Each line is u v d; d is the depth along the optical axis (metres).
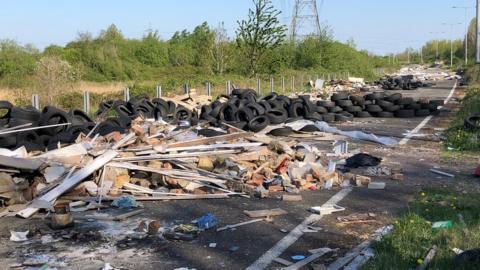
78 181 9.45
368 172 11.86
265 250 6.95
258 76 45.88
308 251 6.89
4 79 38.53
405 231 7.28
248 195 9.90
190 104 22.75
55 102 24.53
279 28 48.41
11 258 6.70
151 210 8.96
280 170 11.08
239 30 48.66
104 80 54.84
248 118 17.98
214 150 11.77
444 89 45.81
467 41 99.94
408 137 17.56
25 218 8.40
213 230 7.83
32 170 9.40
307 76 50.47
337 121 21.95
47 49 57.97
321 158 13.27
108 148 10.81
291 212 8.77
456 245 6.62
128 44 69.19
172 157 10.86
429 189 10.11
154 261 6.57
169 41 75.44
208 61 51.94
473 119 17.42
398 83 46.09
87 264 6.46
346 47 71.06
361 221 8.20
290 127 17.47
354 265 6.28
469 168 12.31
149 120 15.95
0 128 13.40
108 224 8.12
